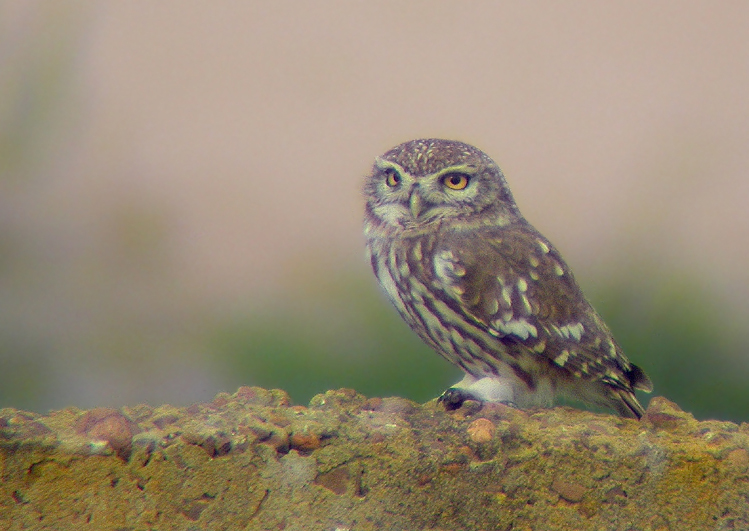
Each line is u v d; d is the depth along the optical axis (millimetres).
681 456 7781
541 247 7961
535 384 7953
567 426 7805
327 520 7770
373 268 7988
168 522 7762
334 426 7777
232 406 7816
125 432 7762
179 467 7762
